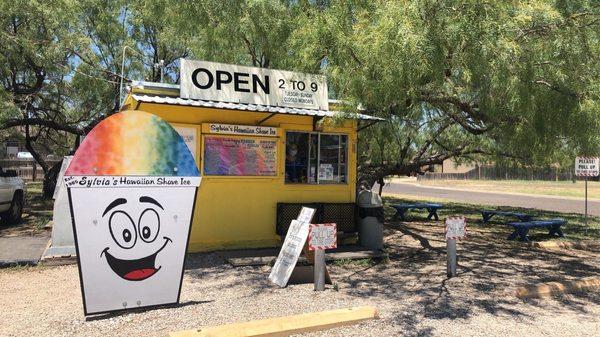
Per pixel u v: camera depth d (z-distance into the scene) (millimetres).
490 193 33406
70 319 5156
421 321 5348
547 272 8016
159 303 5496
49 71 14492
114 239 5184
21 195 13375
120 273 5238
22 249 9242
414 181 55219
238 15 9070
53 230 8641
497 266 8414
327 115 8484
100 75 15961
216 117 8711
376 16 6398
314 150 9547
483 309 5855
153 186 5352
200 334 4488
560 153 9141
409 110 8508
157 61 17422
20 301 5906
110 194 5145
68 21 14156
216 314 5398
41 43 13844
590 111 6254
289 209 9094
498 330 5141
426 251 9680
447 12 5355
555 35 5953
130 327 4918
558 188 40125
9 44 13000
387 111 8133
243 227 8969
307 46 6980
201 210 8648
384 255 8602
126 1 16016
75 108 18031
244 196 8961
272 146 9148
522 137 7602
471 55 5395
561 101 6480
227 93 8461
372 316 5348
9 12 12594
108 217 5148
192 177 5539
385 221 14969
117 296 5238
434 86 6766
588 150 7328
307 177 9500
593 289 7016
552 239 12047
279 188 9234
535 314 5734
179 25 9891
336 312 5207
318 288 6492
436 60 5375
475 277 7488
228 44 9945
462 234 7590
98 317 5184
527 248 10477
